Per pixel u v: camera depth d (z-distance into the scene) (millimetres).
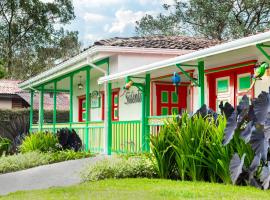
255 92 10742
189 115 9555
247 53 10531
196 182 8703
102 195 7512
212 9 34312
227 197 7023
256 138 7926
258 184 7949
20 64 53438
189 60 10352
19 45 53375
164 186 8227
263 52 8555
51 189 8672
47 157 14242
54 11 53344
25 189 9758
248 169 8172
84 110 21578
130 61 14992
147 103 13188
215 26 34219
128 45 14961
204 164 8977
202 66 10797
